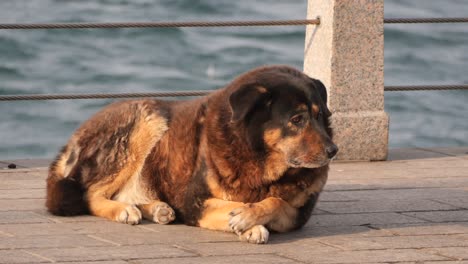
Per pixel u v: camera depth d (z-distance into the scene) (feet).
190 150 26.99
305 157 25.07
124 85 106.42
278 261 23.08
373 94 38.11
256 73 26.35
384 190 32.63
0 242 24.58
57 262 22.59
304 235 26.08
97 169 28.45
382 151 38.40
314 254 23.86
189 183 26.84
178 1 138.92
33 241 24.75
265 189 26.13
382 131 38.22
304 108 25.23
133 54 115.55
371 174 35.60
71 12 134.62
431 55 118.32
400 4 147.74
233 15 135.03
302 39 123.34
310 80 26.14
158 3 137.69
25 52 112.47
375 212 29.19
